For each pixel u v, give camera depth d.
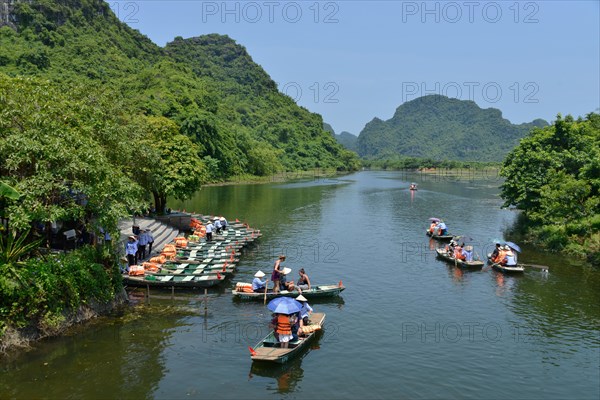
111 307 23.98
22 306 19.02
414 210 66.81
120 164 28.78
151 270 29.05
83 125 24.09
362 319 24.02
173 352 19.55
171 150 46.72
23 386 16.42
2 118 20.05
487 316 24.53
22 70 113.19
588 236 38.44
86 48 145.50
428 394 16.94
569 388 17.50
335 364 19.06
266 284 26.41
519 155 49.66
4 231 21.12
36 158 20.31
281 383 17.42
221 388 16.92
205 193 91.88
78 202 24.36
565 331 22.64
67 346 19.58
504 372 18.64
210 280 27.52
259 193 92.94
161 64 172.75
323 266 34.28
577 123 51.53
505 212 64.56
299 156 199.88
